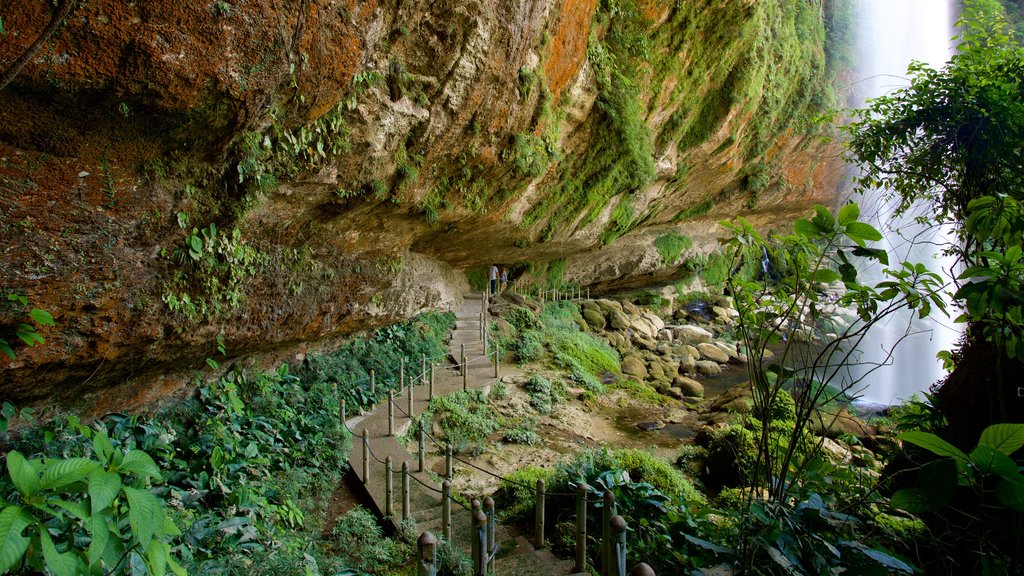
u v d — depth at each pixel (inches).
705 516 214.7
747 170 754.8
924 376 668.7
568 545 222.4
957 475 97.3
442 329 554.9
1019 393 166.7
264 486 233.6
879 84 810.2
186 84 145.3
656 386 607.5
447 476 266.4
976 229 134.6
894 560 121.8
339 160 236.8
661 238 855.1
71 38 121.3
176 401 256.2
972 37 213.5
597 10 375.2
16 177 137.3
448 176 329.1
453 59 247.3
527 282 757.3
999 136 193.3
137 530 78.8
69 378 193.3
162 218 182.9
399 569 220.7
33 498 76.1
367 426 357.1
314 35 171.8
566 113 386.3
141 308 192.9
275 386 311.0
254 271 247.1
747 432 327.3
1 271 144.6
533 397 490.6
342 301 347.9
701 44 482.0
